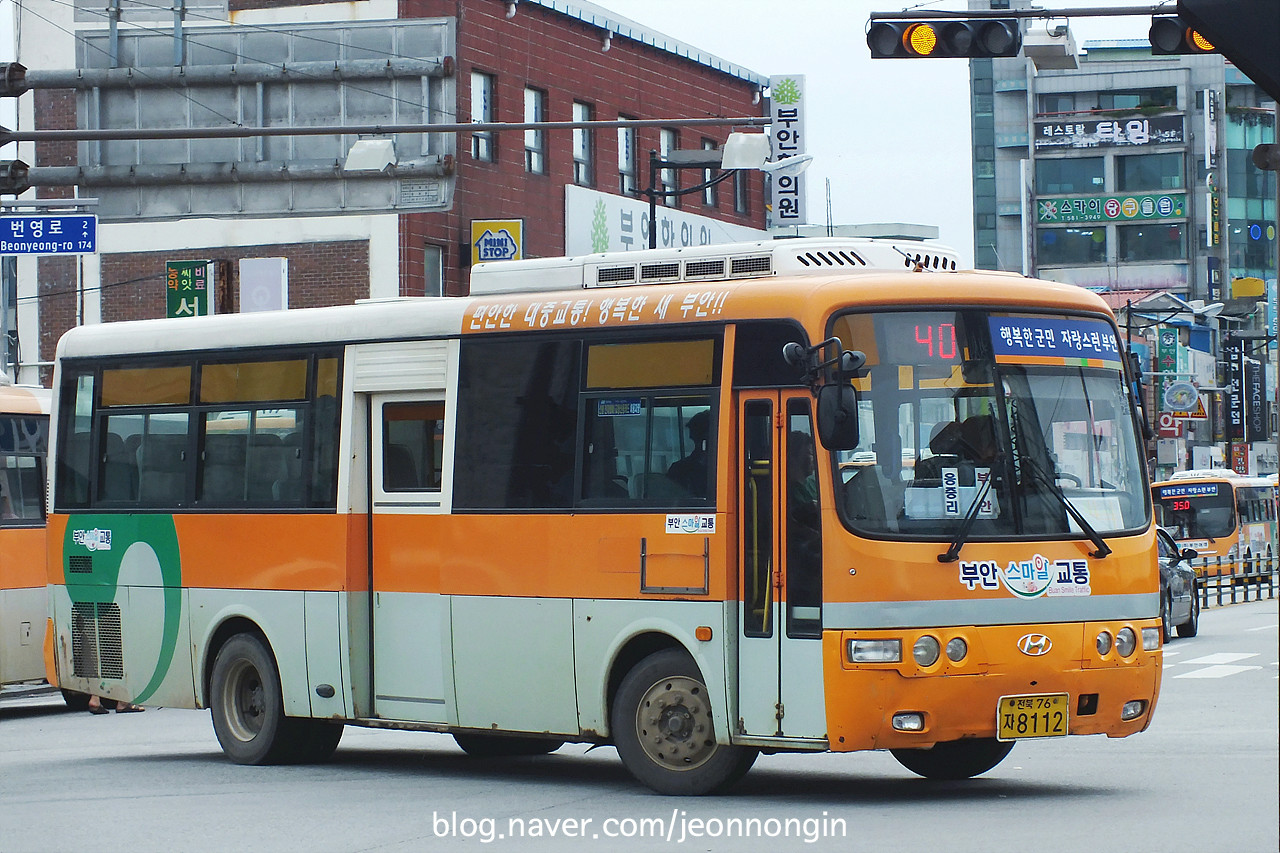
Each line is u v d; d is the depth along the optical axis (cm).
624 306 1948
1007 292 1850
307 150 4072
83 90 4166
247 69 4088
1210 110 15512
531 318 2028
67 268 6222
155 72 4131
